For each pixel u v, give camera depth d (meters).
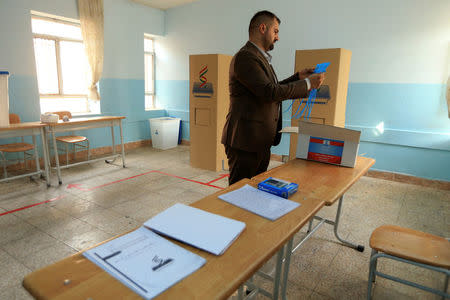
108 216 2.77
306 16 4.26
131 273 0.72
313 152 1.90
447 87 3.27
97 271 0.73
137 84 5.66
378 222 2.75
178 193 3.39
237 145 1.73
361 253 2.24
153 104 6.52
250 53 1.56
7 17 3.86
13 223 2.61
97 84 5.03
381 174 4.01
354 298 1.76
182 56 5.83
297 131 1.98
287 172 1.65
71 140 4.19
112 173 4.13
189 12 5.54
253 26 1.69
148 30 5.70
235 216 1.06
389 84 3.81
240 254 0.82
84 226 2.57
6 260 2.06
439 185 3.64
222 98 4.14
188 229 0.92
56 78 4.66
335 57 3.25
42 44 4.42
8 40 3.90
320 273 1.99
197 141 4.41
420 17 3.48
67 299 0.63
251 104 1.67
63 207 2.96
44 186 3.55
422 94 3.61
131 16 5.36
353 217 2.85
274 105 1.77
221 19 5.17
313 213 1.12
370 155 4.07
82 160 4.83
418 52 3.56
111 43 5.11
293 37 4.43
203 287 0.68
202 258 0.79
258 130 1.70
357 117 4.11
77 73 4.93
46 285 0.67
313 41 4.27
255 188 1.34
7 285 1.80
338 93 3.38
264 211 1.09
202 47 5.52
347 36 3.99
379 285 1.88
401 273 2.01
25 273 1.93
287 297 1.75
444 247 1.45
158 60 6.24
